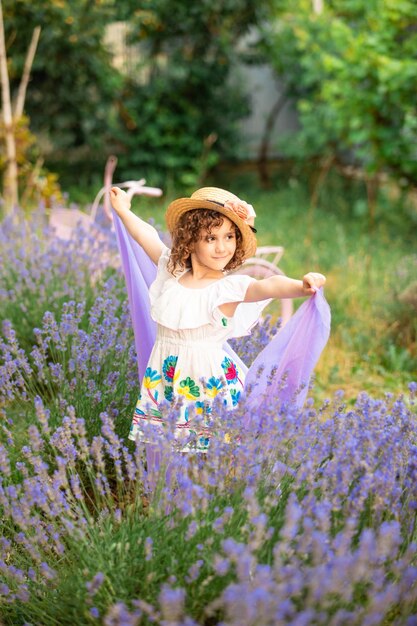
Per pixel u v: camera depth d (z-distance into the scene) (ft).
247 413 9.20
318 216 31.99
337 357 17.29
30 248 16.24
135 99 37.24
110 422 8.49
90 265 15.47
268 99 42.39
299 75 38.88
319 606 6.80
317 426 9.07
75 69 34.35
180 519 7.57
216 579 7.10
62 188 36.50
